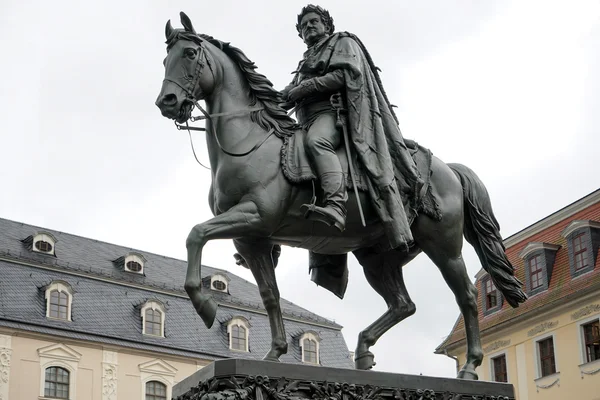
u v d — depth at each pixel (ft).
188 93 21.11
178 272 122.21
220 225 20.16
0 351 96.99
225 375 18.76
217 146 21.40
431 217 23.13
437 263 23.56
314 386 19.45
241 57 22.00
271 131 21.63
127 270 115.24
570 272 87.40
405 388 20.77
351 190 21.57
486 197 24.44
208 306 19.57
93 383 102.06
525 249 92.63
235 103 21.68
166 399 106.52
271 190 20.85
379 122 22.16
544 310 88.12
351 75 22.09
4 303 100.78
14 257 106.73
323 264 23.63
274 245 22.35
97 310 107.55
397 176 22.65
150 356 107.04
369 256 23.97
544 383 87.61
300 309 123.34
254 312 119.96
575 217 89.92
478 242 24.35
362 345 23.52
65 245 115.03
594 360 82.94
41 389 98.48
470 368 22.85
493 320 94.53
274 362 19.22
